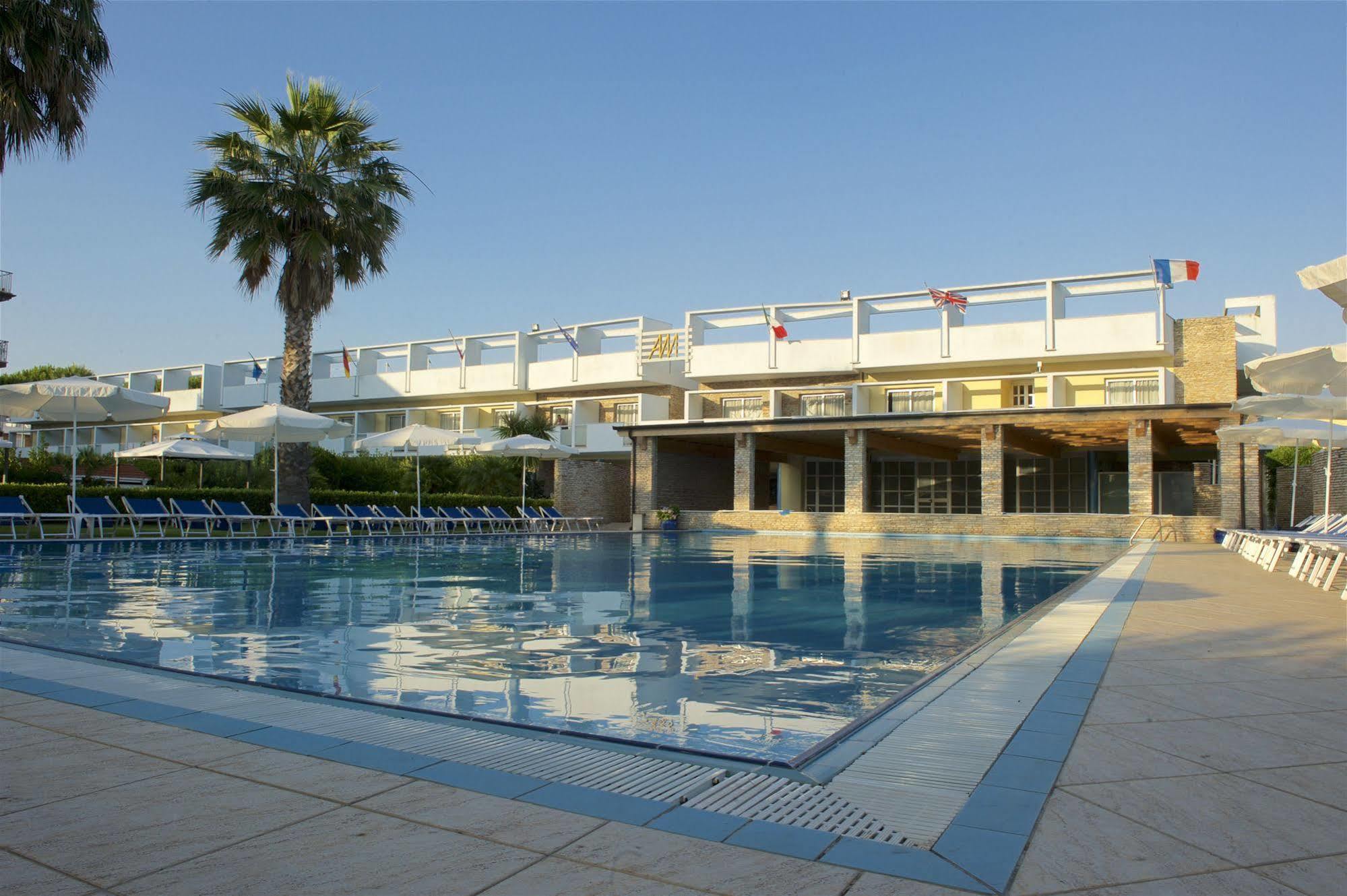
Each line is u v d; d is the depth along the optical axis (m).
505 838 2.53
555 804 2.80
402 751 3.39
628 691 4.78
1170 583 10.70
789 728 4.01
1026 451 30.58
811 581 11.59
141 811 2.74
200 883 2.25
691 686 4.94
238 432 20.56
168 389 55.06
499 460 37.00
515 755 3.36
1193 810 2.76
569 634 6.87
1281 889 2.21
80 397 17.70
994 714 3.95
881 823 2.65
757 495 39.22
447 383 46.19
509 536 25.62
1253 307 35.38
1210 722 3.84
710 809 2.78
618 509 42.03
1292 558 15.49
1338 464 24.83
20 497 17.89
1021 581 11.67
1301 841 2.52
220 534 21.47
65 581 10.60
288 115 20.33
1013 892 2.18
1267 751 3.40
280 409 19.83
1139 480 25.08
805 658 5.85
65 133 14.90
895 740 3.54
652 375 41.38
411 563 14.45
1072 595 9.12
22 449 38.12
